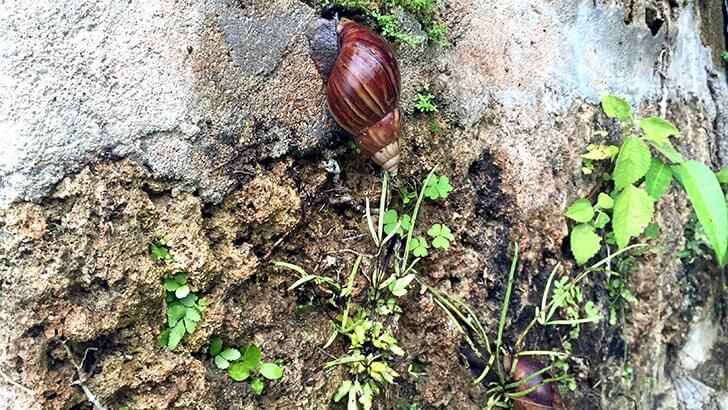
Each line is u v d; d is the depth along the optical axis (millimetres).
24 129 194
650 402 404
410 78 289
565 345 340
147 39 214
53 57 198
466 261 310
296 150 256
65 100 201
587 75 369
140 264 218
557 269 342
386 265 283
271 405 251
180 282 229
